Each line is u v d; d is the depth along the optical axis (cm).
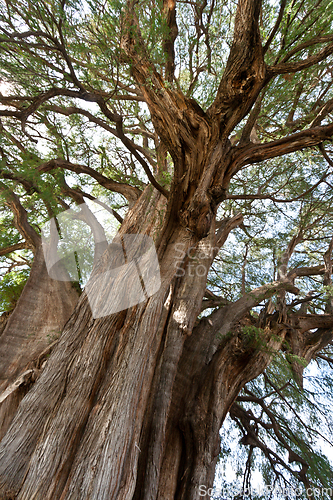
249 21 305
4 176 380
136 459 223
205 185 323
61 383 242
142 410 255
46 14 319
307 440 637
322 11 407
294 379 634
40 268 538
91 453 198
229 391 492
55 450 197
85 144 645
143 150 776
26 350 423
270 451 637
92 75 387
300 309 768
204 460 379
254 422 700
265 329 600
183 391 464
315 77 552
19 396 338
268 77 356
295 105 618
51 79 354
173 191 337
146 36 320
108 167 669
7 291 604
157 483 313
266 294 628
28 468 187
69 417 217
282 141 373
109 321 277
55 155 550
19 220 551
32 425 213
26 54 345
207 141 333
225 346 528
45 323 467
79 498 177
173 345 439
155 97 337
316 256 885
